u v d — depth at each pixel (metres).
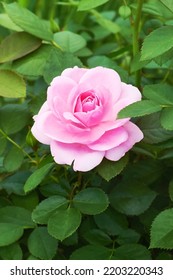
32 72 0.64
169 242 0.51
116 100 0.54
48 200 0.56
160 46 0.52
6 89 0.60
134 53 0.62
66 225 0.53
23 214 0.58
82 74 0.56
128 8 0.69
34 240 0.56
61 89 0.54
